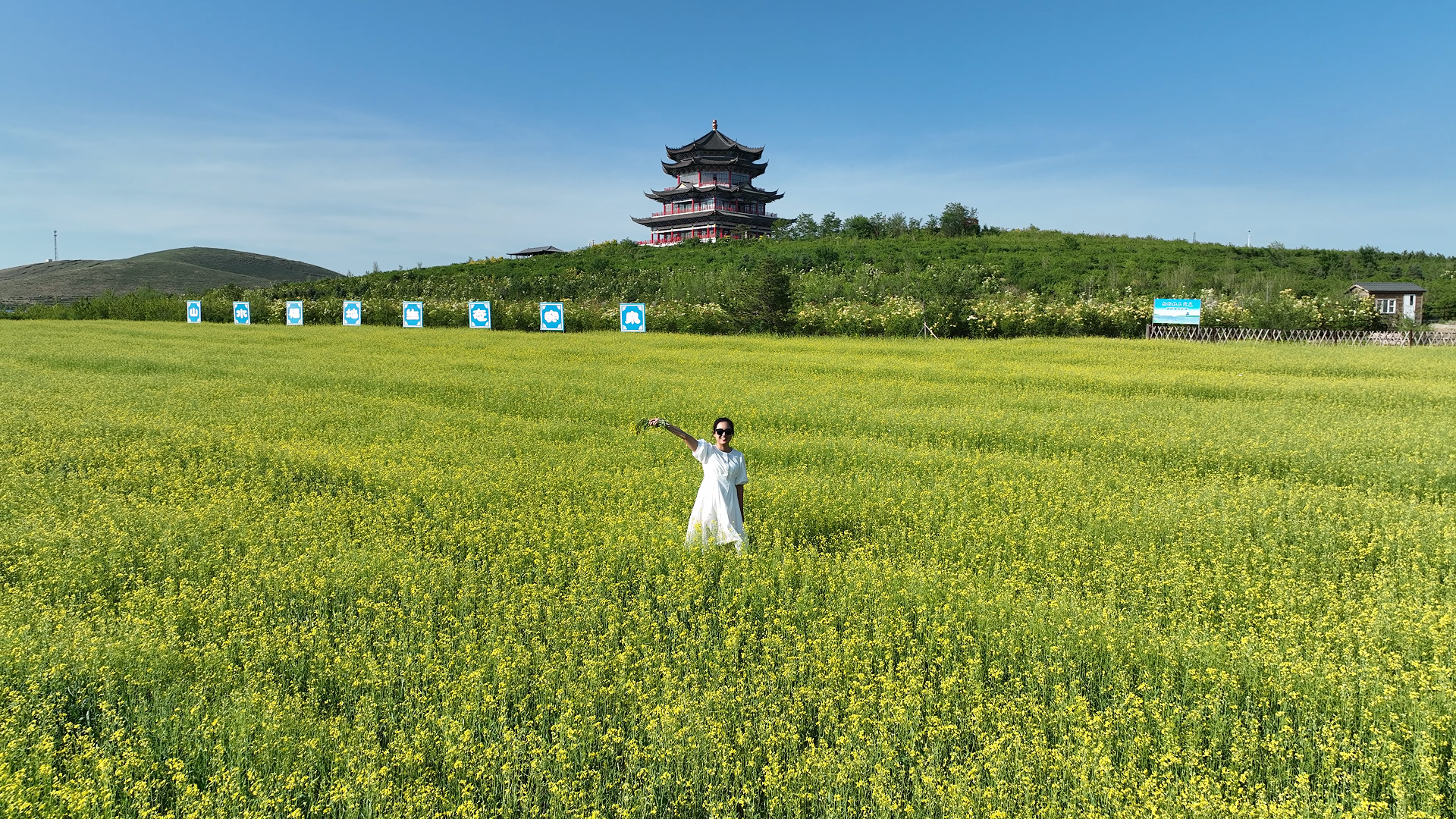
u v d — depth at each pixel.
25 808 4.16
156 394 18.92
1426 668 5.49
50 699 5.29
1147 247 81.06
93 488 10.32
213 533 8.48
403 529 8.95
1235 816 4.16
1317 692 5.23
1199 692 5.32
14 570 7.51
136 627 5.96
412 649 5.93
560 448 13.45
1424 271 74.56
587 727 4.83
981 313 39.09
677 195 102.19
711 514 8.45
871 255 76.81
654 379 22.50
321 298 66.94
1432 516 9.12
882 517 9.25
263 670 5.72
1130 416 16.12
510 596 6.78
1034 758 4.59
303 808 4.55
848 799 4.39
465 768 4.57
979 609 6.44
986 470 11.64
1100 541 8.38
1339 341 37.41
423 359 28.53
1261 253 79.31
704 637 6.00
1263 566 7.56
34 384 20.36
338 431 14.80
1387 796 4.51
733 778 4.63
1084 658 5.79
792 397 18.77
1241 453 12.68
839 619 6.47
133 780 4.52
